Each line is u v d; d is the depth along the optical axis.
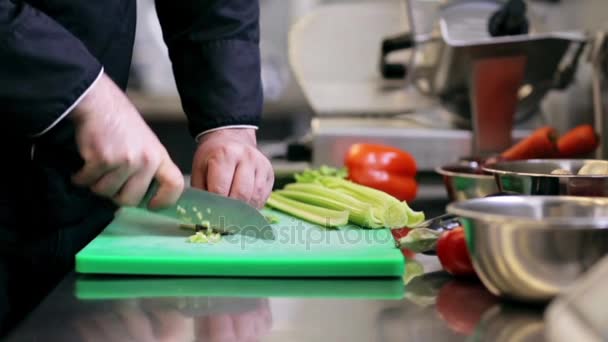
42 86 0.84
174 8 1.20
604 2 1.81
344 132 1.72
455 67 1.62
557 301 0.55
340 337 0.67
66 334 0.68
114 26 1.08
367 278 0.88
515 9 1.57
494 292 0.74
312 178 1.42
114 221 1.13
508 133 1.62
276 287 0.84
